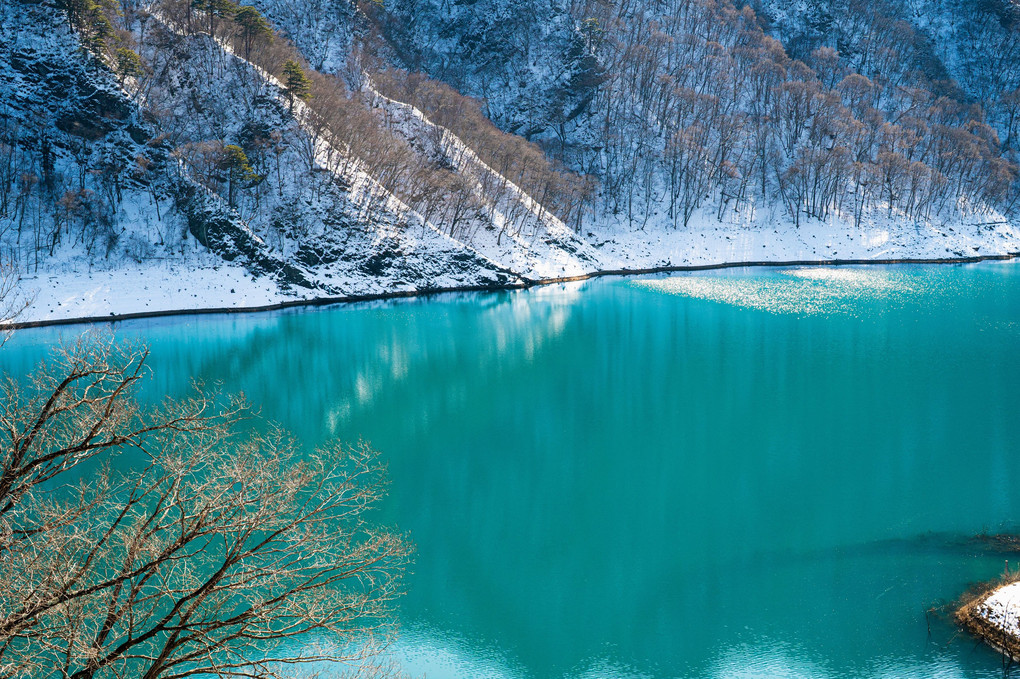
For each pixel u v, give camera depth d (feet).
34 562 51.57
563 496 160.97
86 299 381.81
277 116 493.77
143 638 51.21
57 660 51.47
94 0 497.46
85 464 153.48
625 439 199.11
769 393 242.17
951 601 109.60
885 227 635.66
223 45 540.93
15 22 463.01
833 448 188.65
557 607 116.16
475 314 399.03
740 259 611.88
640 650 104.12
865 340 317.83
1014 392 237.66
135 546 53.42
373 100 613.93
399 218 490.49
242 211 456.04
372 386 256.32
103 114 455.22
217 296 411.34
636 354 302.25
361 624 107.86
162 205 444.55
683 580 123.65
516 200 564.30
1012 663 93.76
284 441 189.26
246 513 57.47
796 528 141.59
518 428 209.87
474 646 105.60
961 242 622.54
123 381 55.16
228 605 80.12
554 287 498.69
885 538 134.31
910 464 175.32
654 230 651.66
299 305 427.74
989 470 170.60
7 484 50.39
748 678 97.04
